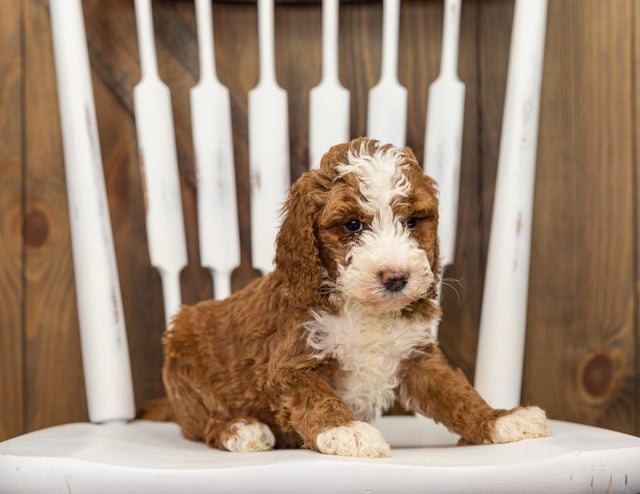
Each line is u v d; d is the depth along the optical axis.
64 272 0.91
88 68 0.82
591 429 0.66
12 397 0.91
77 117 0.81
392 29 0.85
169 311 0.84
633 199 0.90
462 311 0.92
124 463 0.55
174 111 0.91
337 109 0.85
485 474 0.54
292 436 0.68
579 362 0.92
